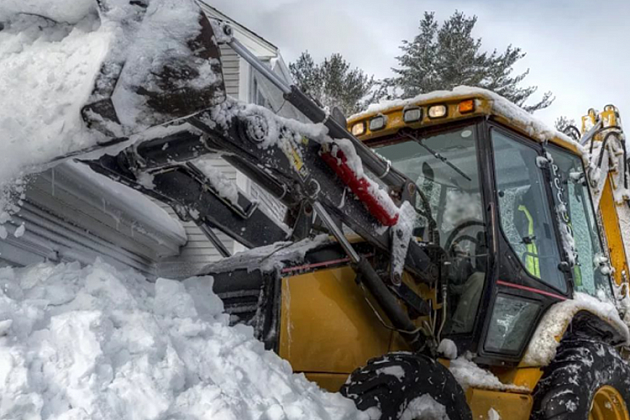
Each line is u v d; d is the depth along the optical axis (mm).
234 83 9680
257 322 3176
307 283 3309
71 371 1952
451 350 3617
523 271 3953
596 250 4934
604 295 4852
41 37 2262
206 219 3568
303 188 2975
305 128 2936
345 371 3303
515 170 4262
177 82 2189
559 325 3977
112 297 2447
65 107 2098
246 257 3498
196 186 3473
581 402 3807
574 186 4891
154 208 5012
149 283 2916
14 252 3428
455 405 3105
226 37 2467
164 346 2266
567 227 4359
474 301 3791
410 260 3516
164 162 2910
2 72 2186
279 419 2344
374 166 3279
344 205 3158
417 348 3473
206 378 2342
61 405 1853
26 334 2016
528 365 3963
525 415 3859
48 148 2129
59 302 2336
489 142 3996
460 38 26438
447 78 25891
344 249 3205
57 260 3820
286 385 2590
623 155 5672
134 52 2127
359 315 3434
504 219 4020
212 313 2934
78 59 2129
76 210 3959
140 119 2145
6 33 2293
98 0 2139
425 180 4246
